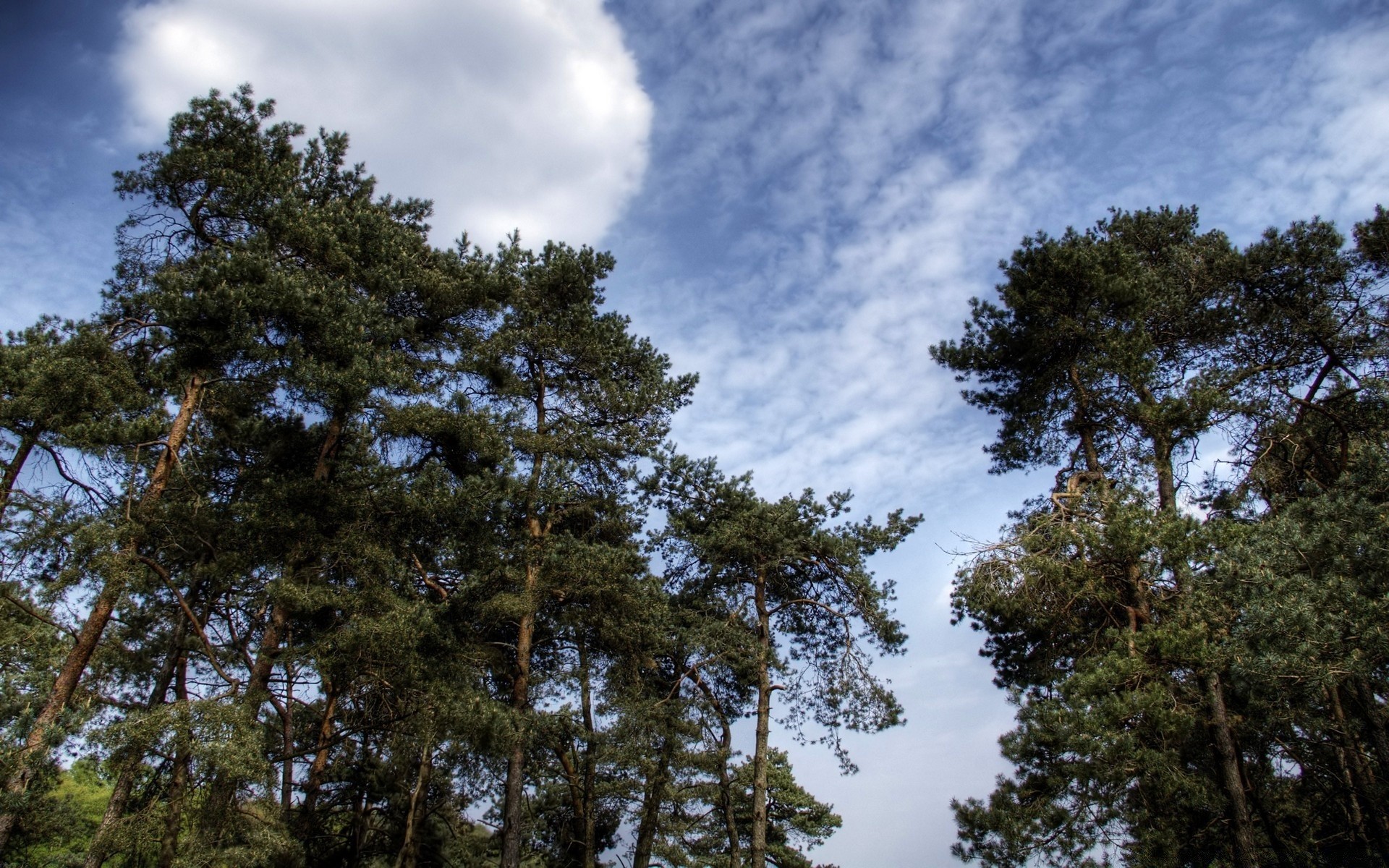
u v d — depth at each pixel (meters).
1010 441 21.83
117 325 15.42
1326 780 17.98
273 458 17.16
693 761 20.05
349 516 16.03
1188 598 15.12
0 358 13.87
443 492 15.99
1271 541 14.79
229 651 17.36
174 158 16.14
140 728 11.63
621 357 21.98
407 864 18.17
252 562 15.26
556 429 20.84
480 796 19.73
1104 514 16.75
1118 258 19.83
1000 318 21.03
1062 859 14.95
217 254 15.35
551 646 20.98
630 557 18.70
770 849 26.94
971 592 17.81
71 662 12.41
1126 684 15.06
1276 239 19.98
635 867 23.09
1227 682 16.00
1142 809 15.42
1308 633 13.41
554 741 20.09
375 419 17.14
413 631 14.35
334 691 15.64
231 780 12.56
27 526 14.24
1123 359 18.06
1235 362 20.91
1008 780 16.25
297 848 14.53
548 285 21.84
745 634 21.58
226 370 15.14
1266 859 17.42
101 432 13.02
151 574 14.41
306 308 14.91
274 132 18.28
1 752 11.06
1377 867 16.95
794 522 22.75
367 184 20.42
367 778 19.12
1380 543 13.77
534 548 18.27
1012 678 20.95
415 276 18.73
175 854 12.78
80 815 14.97
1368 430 18.33
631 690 19.91
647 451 21.47
